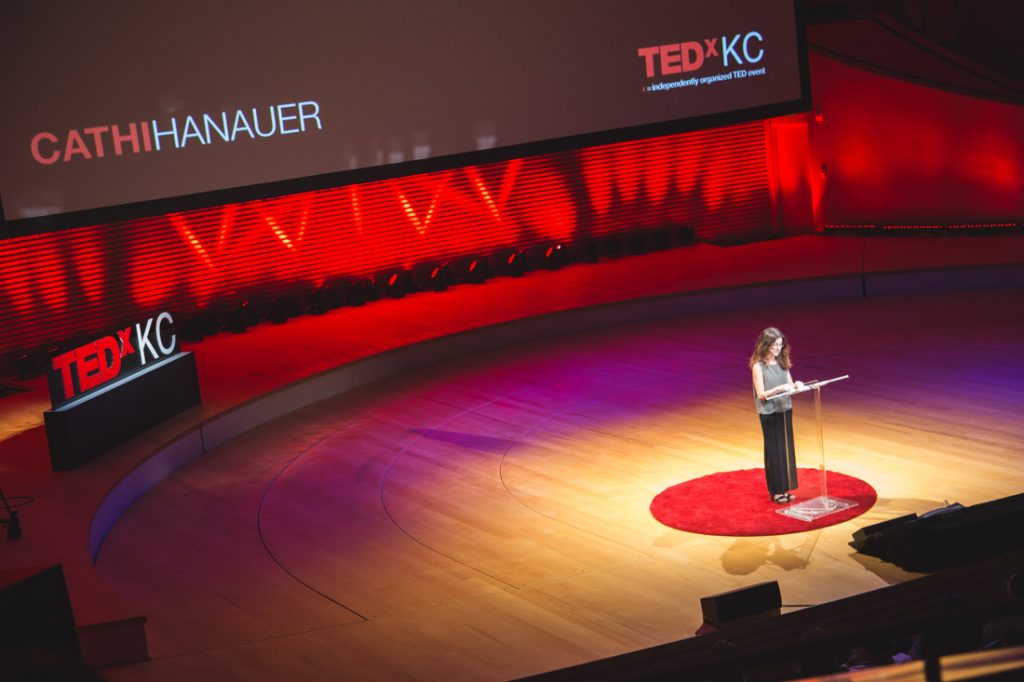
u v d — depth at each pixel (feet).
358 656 25.27
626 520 32.30
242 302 53.78
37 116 41.96
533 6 49.49
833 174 63.21
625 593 27.86
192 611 28.94
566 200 61.62
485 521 33.22
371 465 38.47
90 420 37.40
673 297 53.26
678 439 38.24
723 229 64.95
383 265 57.93
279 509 35.37
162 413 40.86
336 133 47.03
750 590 25.31
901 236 61.00
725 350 47.60
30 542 31.27
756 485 33.83
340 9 46.32
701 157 63.82
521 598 28.07
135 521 35.14
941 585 22.18
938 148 59.82
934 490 32.30
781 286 53.78
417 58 47.91
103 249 50.98
